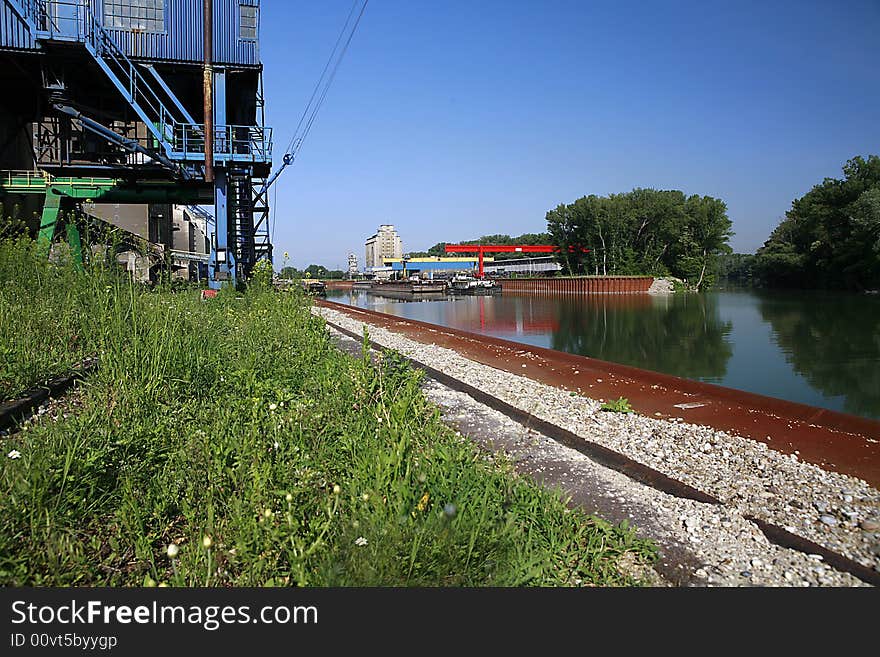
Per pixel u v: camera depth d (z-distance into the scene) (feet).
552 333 88.79
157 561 11.53
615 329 94.99
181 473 14.03
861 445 21.20
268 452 14.83
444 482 13.60
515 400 28.86
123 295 28.09
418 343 60.08
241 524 11.48
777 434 22.93
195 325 29.58
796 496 16.40
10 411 17.87
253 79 83.35
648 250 291.79
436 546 10.45
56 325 27.12
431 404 25.46
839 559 12.57
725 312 130.21
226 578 10.70
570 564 12.02
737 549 13.21
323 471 14.76
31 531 11.02
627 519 14.71
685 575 12.11
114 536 11.91
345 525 11.35
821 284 222.69
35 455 13.05
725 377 48.78
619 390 32.37
